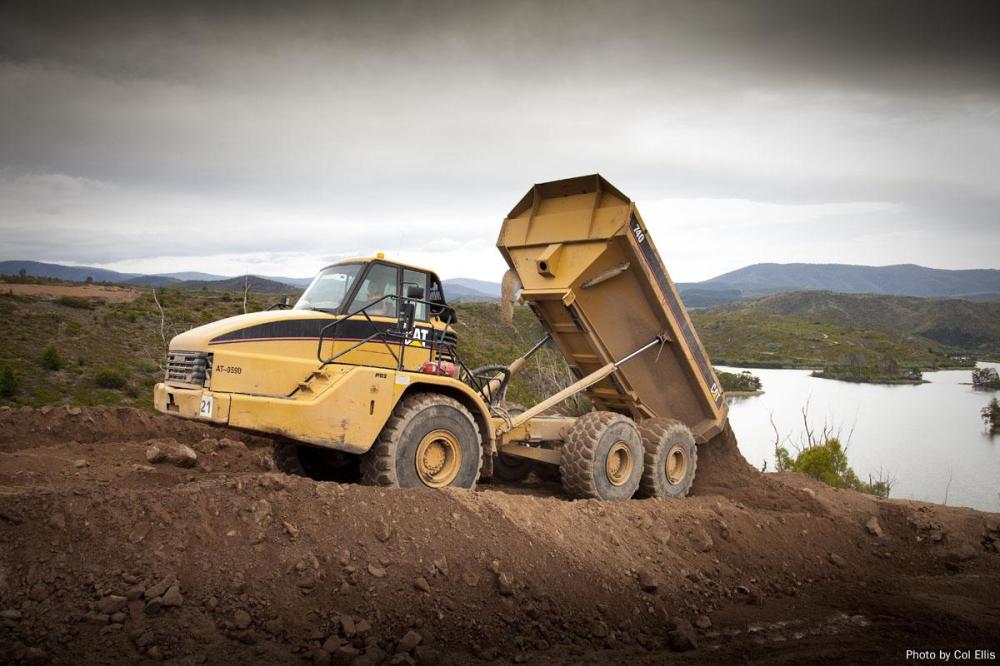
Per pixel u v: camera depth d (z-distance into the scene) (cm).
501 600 480
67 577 384
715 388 932
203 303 4334
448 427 632
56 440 842
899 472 3350
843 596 616
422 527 513
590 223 776
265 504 477
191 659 352
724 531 678
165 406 607
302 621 405
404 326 674
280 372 595
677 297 854
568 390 815
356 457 739
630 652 462
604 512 640
